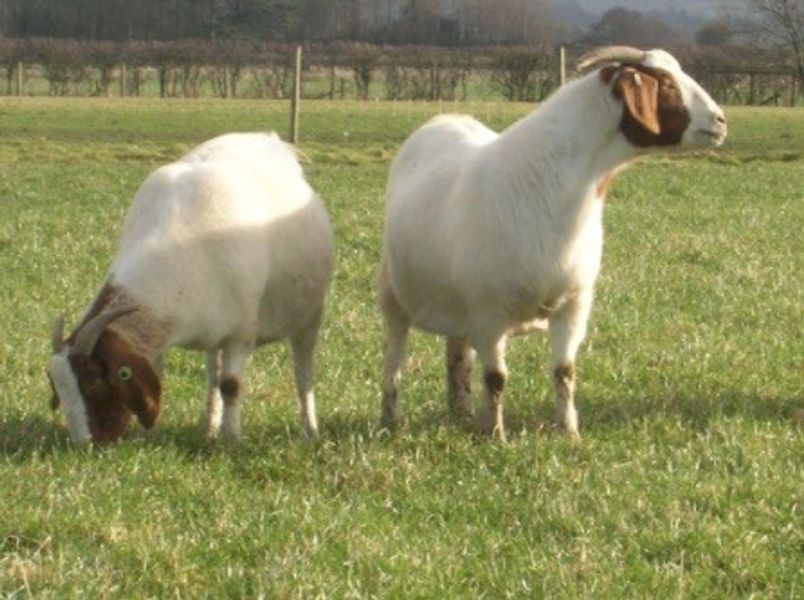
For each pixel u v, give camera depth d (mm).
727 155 32938
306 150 32500
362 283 14836
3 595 6254
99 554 6770
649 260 16453
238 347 8977
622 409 9812
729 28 57750
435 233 9211
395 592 6395
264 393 10422
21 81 61750
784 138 39312
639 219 20188
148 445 8484
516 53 56219
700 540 7020
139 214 8906
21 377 10648
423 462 8406
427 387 10719
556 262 8688
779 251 17328
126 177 25484
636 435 9031
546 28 88875
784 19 55969
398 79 56750
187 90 59969
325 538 7051
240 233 8852
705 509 7590
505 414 9820
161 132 39438
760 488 7812
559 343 9031
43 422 9289
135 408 8242
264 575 6535
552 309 8945
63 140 36156
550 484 7988
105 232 17859
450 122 10125
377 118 44062
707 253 16938
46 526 7109
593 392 10391
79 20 85438
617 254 16844
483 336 8984
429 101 54625
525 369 11148
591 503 7633
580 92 8695
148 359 8305
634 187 24672
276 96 59031
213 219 8773
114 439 8289
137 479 7898
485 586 6547
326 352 11734
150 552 6781
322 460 8508
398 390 9820
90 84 60594
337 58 58188
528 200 8641
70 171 26562
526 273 8688
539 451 8516
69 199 21891
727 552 6895
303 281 9477
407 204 9555
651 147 8758
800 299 14148
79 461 8055
